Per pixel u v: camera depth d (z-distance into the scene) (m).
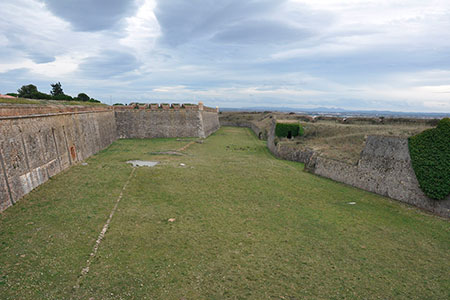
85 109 30.00
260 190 19.22
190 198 16.72
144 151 34.09
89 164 24.88
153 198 16.28
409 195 17.52
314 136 36.56
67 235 11.11
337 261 10.61
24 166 15.89
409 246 12.02
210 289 8.52
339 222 14.36
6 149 14.20
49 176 19.16
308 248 11.50
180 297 8.05
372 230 13.52
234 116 105.56
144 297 7.93
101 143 35.72
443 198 15.44
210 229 12.70
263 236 12.34
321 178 24.31
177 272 9.26
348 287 9.01
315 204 17.03
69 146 24.00
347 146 27.33
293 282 9.12
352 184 21.89
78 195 15.88
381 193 19.39
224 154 34.44
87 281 8.41
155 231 12.08
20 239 10.58
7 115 14.64
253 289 8.64
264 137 55.53
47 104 25.19
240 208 15.63
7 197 13.75
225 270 9.58
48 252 9.80
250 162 29.17
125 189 17.47
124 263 9.52
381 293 8.78
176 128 51.41
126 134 49.22
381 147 20.09
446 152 15.34
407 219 14.99
